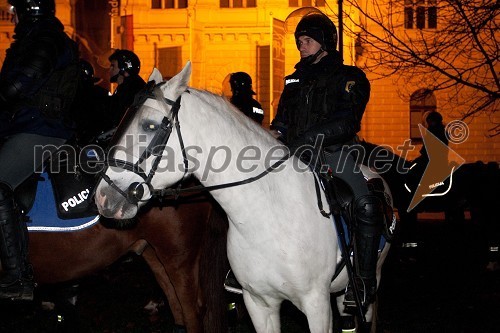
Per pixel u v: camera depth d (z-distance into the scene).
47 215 5.38
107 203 4.29
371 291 5.14
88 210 5.43
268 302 4.87
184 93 4.50
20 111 5.22
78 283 6.27
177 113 4.39
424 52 10.66
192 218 5.84
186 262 5.86
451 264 12.10
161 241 5.77
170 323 7.85
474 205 12.50
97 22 29.95
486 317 8.07
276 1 30.66
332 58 5.18
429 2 11.34
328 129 4.97
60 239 5.41
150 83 4.43
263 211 4.65
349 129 5.00
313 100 5.14
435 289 9.91
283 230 4.68
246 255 4.71
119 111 6.30
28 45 5.09
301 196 4.81
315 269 4.77
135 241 5.71
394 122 28.58
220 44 31.00
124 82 6.63
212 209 5.86
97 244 5.52
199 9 30.77
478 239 12.91
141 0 30.62
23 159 5.20
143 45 30.95
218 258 5.88
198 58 30.80
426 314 8.28
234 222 4.70
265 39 30.77
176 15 30.78
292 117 5.27
